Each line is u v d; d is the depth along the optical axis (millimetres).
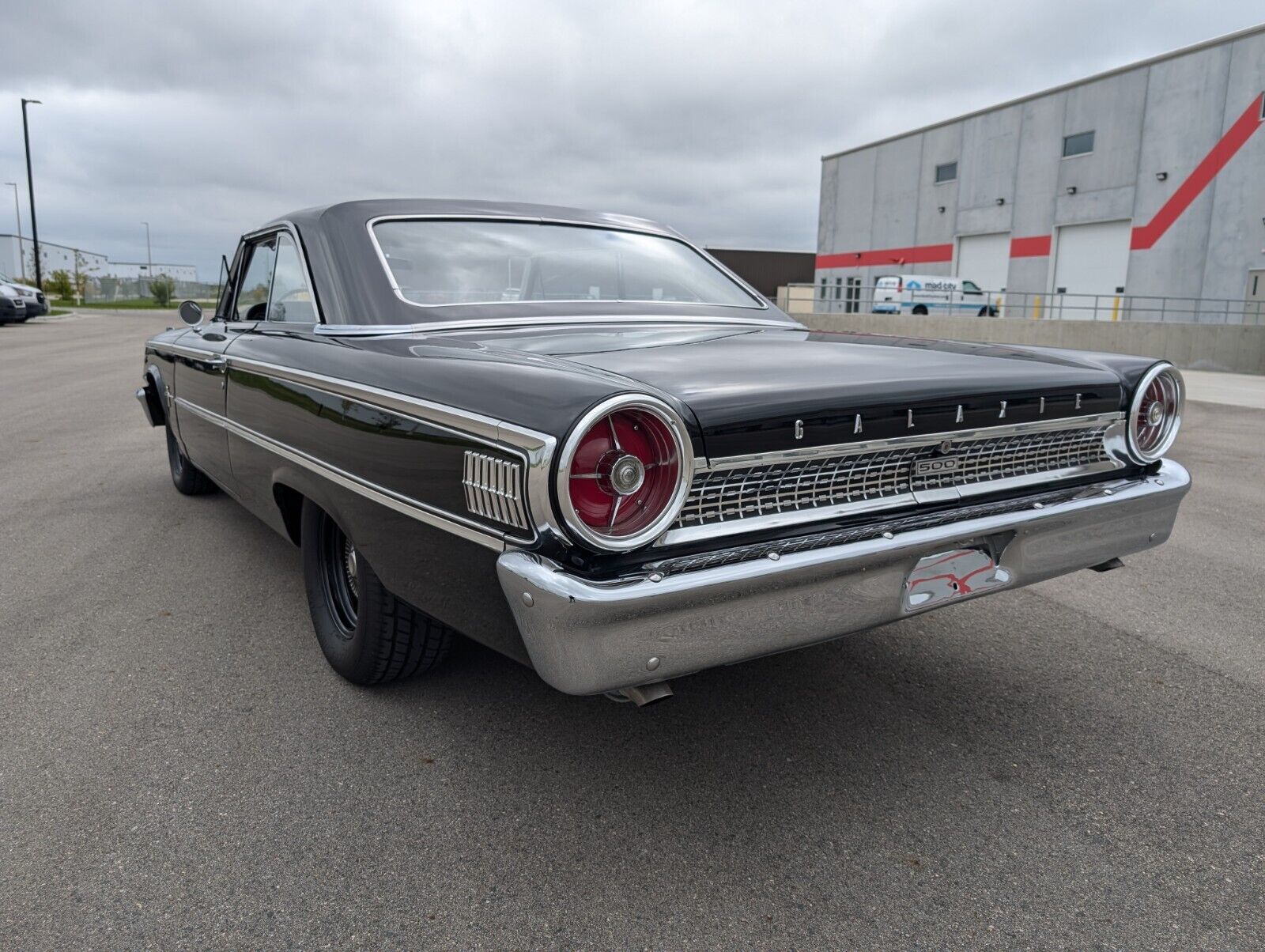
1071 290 26844
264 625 3121
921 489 2004
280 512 2818
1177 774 2223
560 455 1479
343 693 2611
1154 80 23781
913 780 2184
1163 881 1822
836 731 2426
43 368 12883
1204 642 3057
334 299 2518
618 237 3066
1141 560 4031
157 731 2381
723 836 1960
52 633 3039
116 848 1892
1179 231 23500
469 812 2035
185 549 3998
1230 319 22438
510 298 2666
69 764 2219
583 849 1908
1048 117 26844
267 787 2127
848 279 36188
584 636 1532
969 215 29953
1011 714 2529
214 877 1807
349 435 2125
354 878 1808
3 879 1793
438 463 1777
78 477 5539
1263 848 1931
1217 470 6293
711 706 2557
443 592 1873
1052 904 1753
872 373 1938
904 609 1935
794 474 1799
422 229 2693
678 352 2074
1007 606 3416
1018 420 2080
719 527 1704
